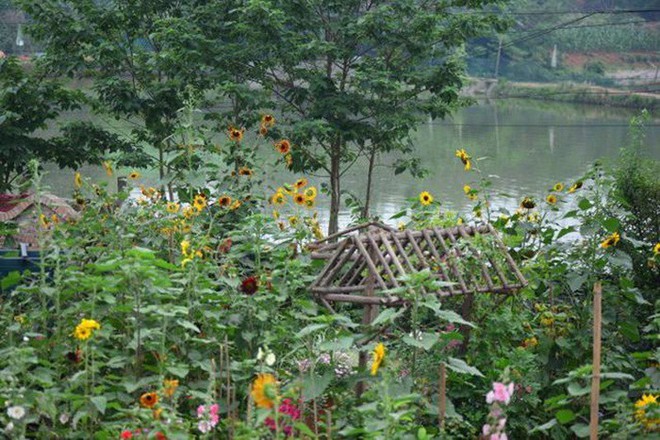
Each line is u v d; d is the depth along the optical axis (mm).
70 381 4945
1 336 5824
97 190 7797
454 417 5387
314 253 6590
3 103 13453
